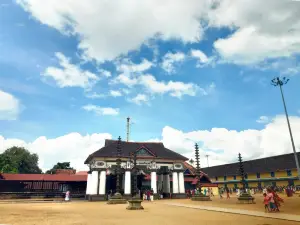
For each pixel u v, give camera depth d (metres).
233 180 69.44
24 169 69.94
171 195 38.59
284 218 12.73
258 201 27.47
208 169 84.12
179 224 11.29
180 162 40.09
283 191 49.59
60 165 70.69
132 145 42.06
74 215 15.30
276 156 63.91
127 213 16.59
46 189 39.81
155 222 12.01
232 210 17.55
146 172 37.16
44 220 12.73
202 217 13.92
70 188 41.38
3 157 58.66
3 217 13.98
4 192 36.50
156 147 43.47
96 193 34.38
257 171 63.31
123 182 40.34
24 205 25.06
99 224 11.38
